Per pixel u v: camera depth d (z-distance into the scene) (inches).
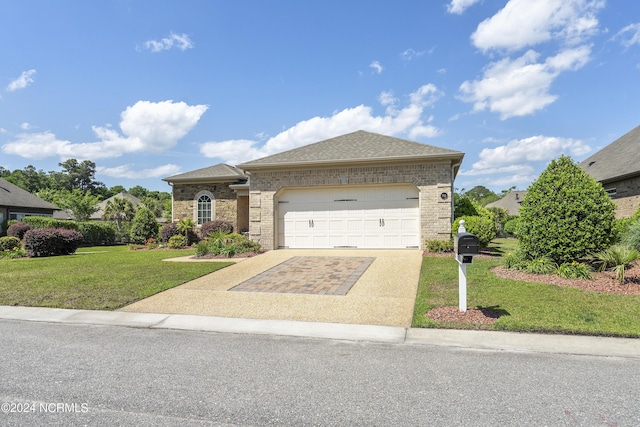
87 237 1020.5
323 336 205.8
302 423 110.3
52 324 236.1
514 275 333.7
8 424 109.7
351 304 270.8
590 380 140.3
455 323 215.8
